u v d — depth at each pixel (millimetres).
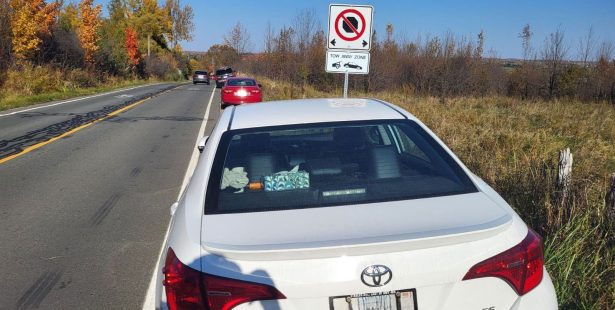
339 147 3303
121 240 5621
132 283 4578
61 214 6551
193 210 2820
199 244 2453
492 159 7883
